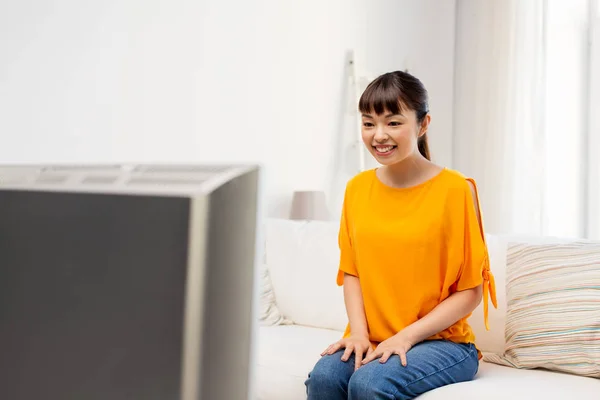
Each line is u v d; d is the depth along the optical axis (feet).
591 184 12.62
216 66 9.65
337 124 11.93
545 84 13.38
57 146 7.64
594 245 5.53
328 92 11.75
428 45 14.19
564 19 13.28
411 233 4.90
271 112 10.58
